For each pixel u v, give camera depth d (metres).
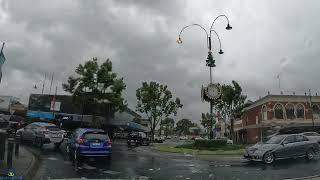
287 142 18.47
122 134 61.03
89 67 47.25
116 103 48.72
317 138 28.20
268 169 16.09
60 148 25.36
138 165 17.39
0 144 13.48
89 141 18.12
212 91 28.41
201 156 23.17
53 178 12.87
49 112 56.25
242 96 55.09
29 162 14.87
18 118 45.19
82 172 14.54
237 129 78.69
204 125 70.81
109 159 19.08
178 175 14.32
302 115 58.12
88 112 55.25
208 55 28.80
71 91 47.75
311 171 15.32
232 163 18.61
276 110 58.31
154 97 67.62
